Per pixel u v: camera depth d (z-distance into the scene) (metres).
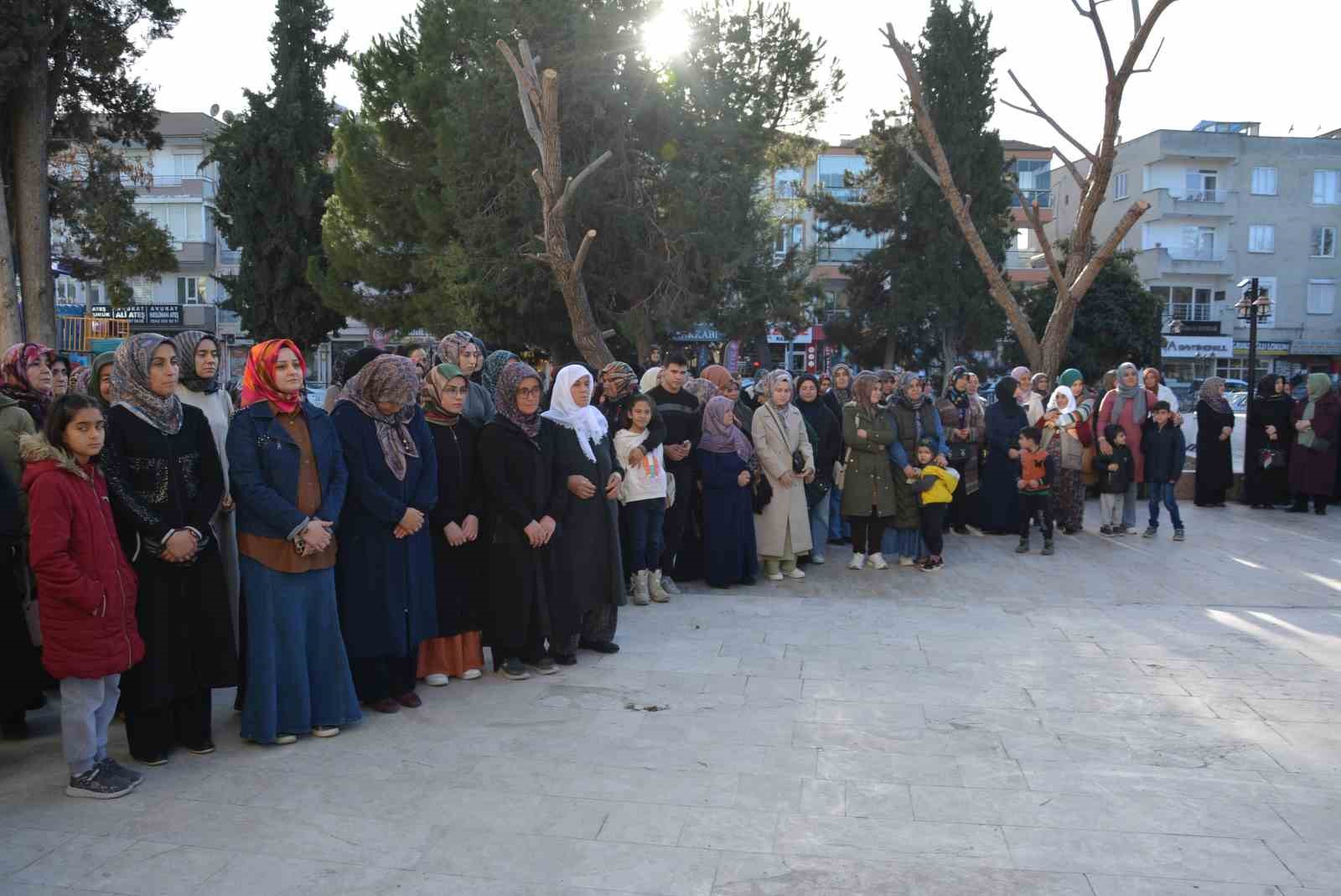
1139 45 12.54
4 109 19.06
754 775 4.30
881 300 34.19
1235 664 6.01
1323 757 4.54
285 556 4.60
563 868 3.48
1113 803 4.02
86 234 25.09
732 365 26.20
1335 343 45.72
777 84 20.95
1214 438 12.75
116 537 4.14
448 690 5.55
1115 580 8.48
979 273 31.83
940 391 33.53
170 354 4.36
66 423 3.93
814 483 8.99
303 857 3.57
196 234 43.50
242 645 4.77
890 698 5.35
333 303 23.62
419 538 5.22
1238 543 10.27
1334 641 6.52
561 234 12.69
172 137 43.47
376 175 21.12
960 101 30.98
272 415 4.63
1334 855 3.57
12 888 3.35
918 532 9.15
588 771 4.35
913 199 31.27
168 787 4.20
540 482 5.72
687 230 19.58
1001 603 7.65
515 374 5.63
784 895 3.29
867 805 4.00
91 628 4.00
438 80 19.70
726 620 7.07
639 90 19.11
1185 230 45.25
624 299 21.12
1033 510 9.67
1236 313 45.28
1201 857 3.56
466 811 3.95
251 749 4.64
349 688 4.86
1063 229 50.34
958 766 4.41
